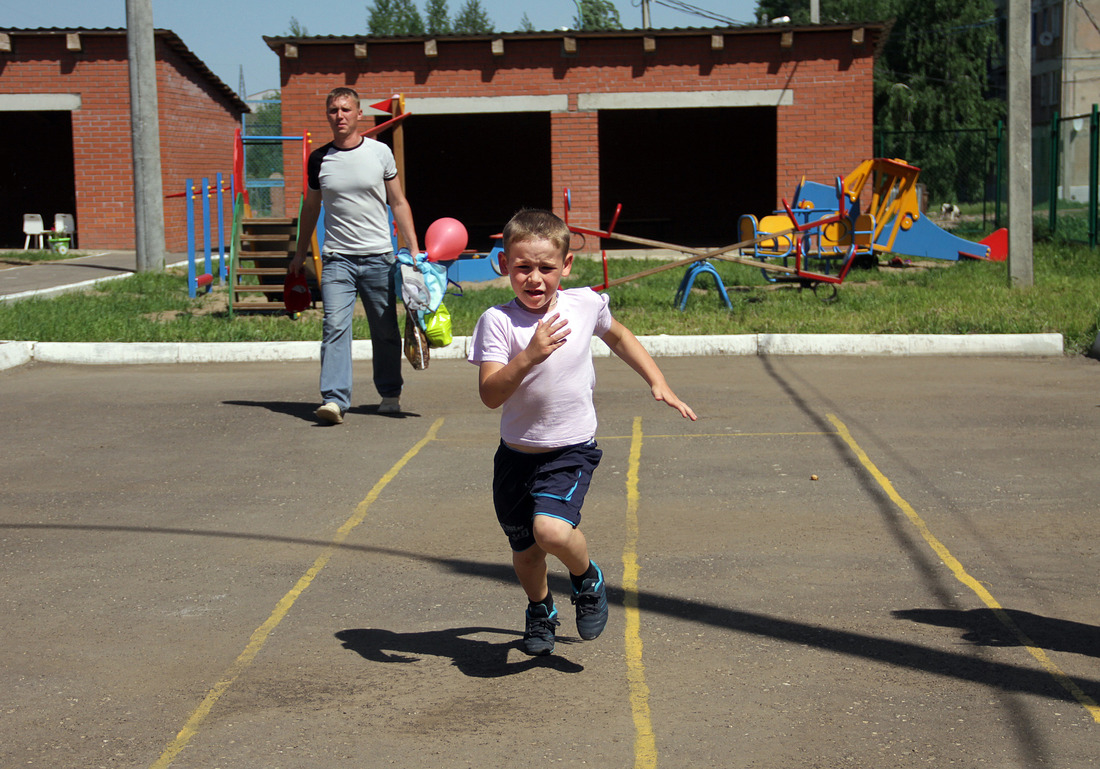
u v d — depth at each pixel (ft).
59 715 11.03
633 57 68.85
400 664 12.20
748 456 21.40
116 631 13.26
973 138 164.86
